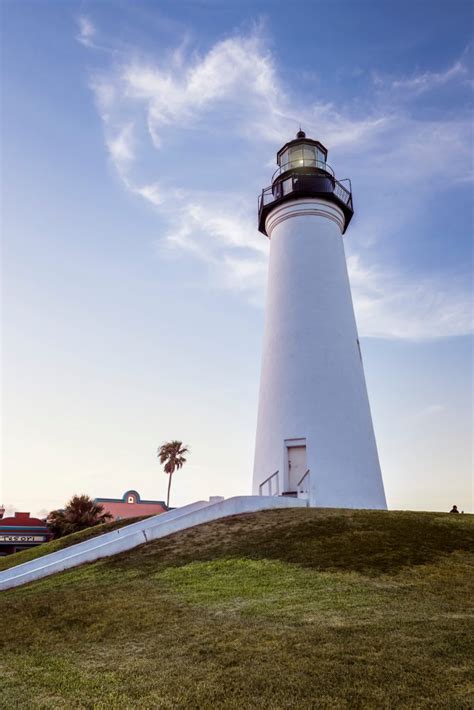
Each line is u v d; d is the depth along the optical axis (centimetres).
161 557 1431
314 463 2166
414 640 754
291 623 862
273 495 2127
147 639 855
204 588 1130
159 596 1105
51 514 4528
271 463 2258
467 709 573
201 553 1405
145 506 5762
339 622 849
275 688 645
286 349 2397
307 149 2747
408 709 580
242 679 672
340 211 2664
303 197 2597
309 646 754
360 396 2364
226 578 1184
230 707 610
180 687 666
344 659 704
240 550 1377
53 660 804
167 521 1700
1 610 1142
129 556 1496
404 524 1505
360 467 2212
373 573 1131
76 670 754
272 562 1256
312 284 2469
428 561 1202
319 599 985
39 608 1105
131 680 700
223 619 912
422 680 640
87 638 892
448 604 933
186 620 927
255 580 1147
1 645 904
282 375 2361
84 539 2086
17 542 4478
